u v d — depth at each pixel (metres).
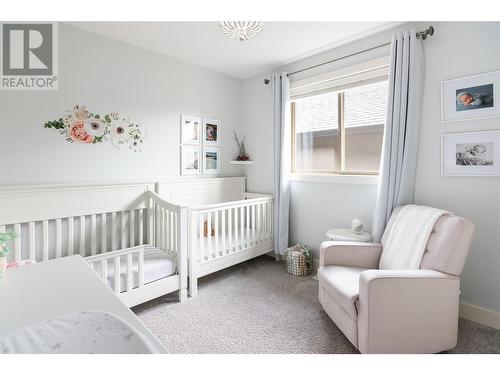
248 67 3.33
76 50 2.36
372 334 1.51
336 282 1.83
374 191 2.60
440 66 2.16
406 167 2.26
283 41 2.65
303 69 3.07
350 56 2.71
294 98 3.20
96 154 2.49
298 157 3.29
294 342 1.77
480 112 1.99
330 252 2.14
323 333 1.87
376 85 2.59
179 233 2.30
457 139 2.09
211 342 1.77
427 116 2.24
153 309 2.19
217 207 2.64
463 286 2.12
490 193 1.98
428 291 1.57
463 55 2.06
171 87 3.02
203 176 3.34
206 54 2.95
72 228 2.28
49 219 2.17
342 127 2.86
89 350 0.65
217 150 3.50
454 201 2.13
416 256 1.79
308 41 2.65
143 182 2.72
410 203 2.31
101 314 0.78
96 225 2.47
